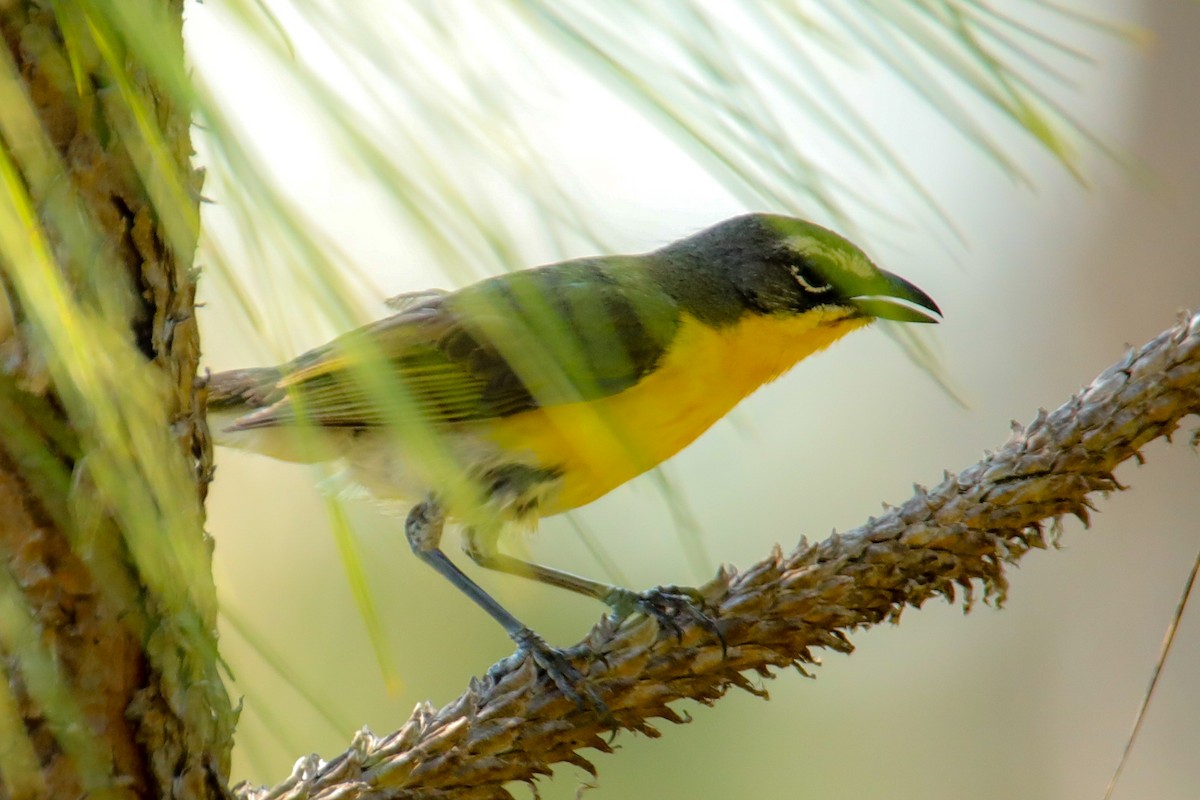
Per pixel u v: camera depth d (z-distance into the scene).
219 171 1.13
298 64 1.09
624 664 2.18
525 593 2.17
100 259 1.59
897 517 2.19
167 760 1.78
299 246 1.08
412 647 2.28
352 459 2.24
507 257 1.08
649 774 2.35
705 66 1.28
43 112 1.57
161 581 1.59
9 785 1.68
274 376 2.25
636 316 2.24
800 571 2.19
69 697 1.67
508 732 2.17
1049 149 1.39
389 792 2.17
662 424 2.25
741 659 2.18
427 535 2.24
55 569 1.68
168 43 1.16
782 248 2.26
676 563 2.29
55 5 1.34
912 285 2.27
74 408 1.47
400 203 1.07
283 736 1.44
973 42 1.39
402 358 2.24
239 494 2.21
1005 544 2.19
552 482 2.24
